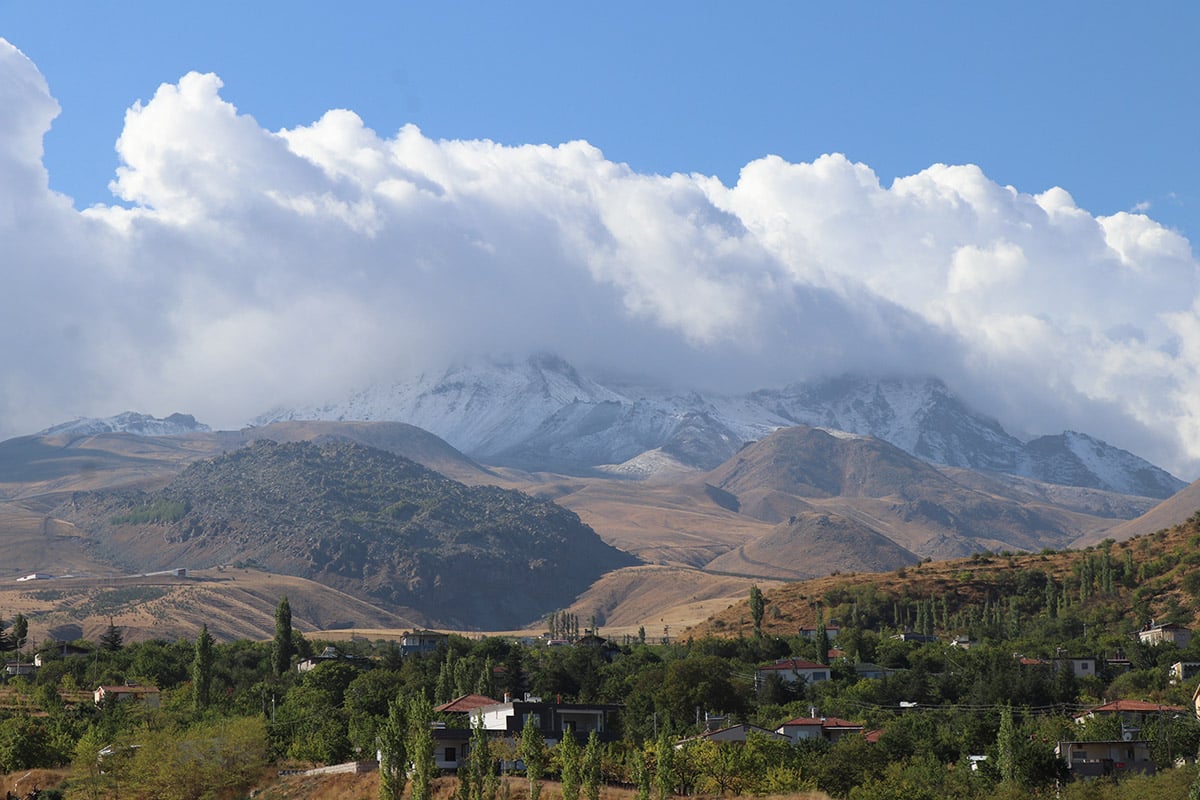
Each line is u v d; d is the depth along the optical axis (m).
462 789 114.56
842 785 132.00
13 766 154.00
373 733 154.38
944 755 151.12
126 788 144.00
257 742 149.12
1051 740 145.88
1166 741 133.38
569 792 113.44
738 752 134.75
